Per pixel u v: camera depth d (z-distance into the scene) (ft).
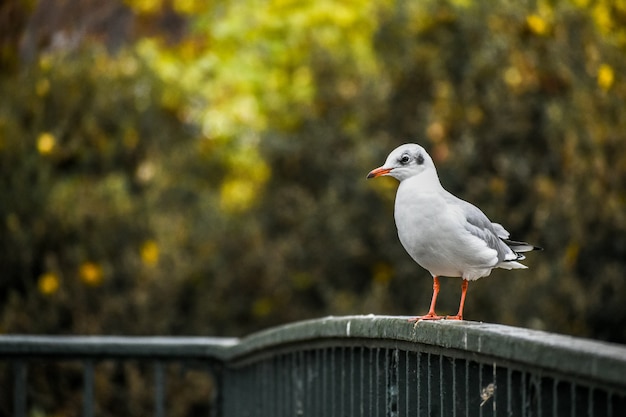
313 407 20.15
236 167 63.21
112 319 42.65
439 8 53.47
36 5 51.90
